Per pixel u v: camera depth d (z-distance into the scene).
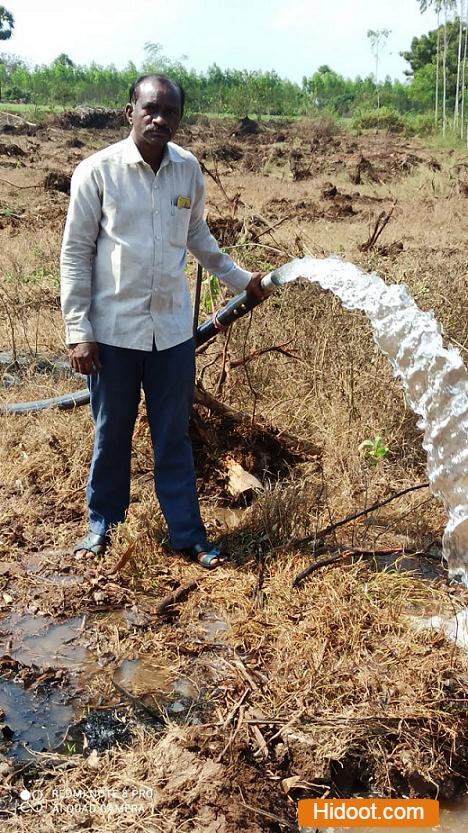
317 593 3.38
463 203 14.89
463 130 34.94
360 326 5.45
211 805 2.46
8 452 4.50
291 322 5.70
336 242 10.30
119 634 3.24
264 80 50.56
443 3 35.34
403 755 2.70
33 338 6.44
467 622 3.26
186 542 3.68
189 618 3.33
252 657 3.12
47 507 4.12
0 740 2.71
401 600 3.37
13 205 12.91
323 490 4.17
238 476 4.31
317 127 36.59
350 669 2.93
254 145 30.44
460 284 6.11
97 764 2.60
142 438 4.55
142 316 3.51
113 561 3.66
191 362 3.66
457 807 2.66
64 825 2.38
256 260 6.59
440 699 2.83
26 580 3.54
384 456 4.62
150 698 2.92
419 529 3.96
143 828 2.38
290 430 4.86
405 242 11.02
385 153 26.98
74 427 4.59
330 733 2.69
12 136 28.41
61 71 51.12
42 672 3.03
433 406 3.31
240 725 2.71
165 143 3.38
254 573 3.59
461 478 3.24
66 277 3.47
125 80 49.09
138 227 3.44
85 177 3.39
